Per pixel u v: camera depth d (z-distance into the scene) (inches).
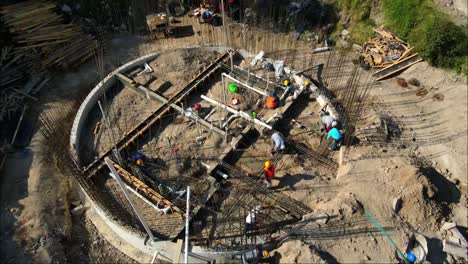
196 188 610.2
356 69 784.3
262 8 866.1
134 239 541.3
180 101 713.6
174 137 675.4
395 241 527.2
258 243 530.9
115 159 628.1
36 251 540.1
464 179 626.8
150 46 838.5
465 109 709.3
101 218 589.0
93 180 611.5
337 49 823.1
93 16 869.2
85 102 697.0
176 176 626.5
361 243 522.0
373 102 730.2
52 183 610.9
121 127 692.7
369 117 701.9
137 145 664.4
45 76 760.3
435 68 765.9
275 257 517.7
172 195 598.5
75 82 760.3
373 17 837.8
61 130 676.7
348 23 841.5
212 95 741.9
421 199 564.7
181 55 800.3
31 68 756.6
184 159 644.7
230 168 633.6
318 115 706.8
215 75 772.0
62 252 550.6
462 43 739.4
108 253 561.6
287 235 532.7
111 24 869.8
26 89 735.7
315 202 592.4
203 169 634.2
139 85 735.7
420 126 694.5
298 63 796.0
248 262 512.7
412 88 753.6
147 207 587.8
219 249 519.8
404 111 716.7
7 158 639.8
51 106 717.9
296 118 705.0
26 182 609.3
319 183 615.2
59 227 570.9
